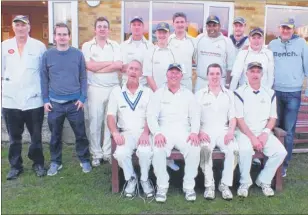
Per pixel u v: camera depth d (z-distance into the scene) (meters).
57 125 4.34
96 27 4.50
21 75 4.12
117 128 4.12
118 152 3.78
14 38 4.15
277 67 4.47
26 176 4.35
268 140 3.96
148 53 4.48
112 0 6.65
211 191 3.81
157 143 3.74
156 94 3.96
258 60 4.29
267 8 6.95
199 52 4.62
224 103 4.01
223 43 4.59
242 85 4.15
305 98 5.88
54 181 4.22
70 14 6.77
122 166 3.83
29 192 3.92
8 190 3.98
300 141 5.36
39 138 4.35
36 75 4.23
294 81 4.42
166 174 3.77
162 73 4.46
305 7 7.07
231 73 4.48
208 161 3.81
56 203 3.66
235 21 5.01
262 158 4.11
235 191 4.01
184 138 3.86
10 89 4.14
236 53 4.99
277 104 4.55
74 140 5.68
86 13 6.71
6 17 11.05
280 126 4.61
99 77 4.57
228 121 4.12
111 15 6.70
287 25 4.30
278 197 3.88
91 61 4.55
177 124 3.98
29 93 4.18
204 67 4.61
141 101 4.05
